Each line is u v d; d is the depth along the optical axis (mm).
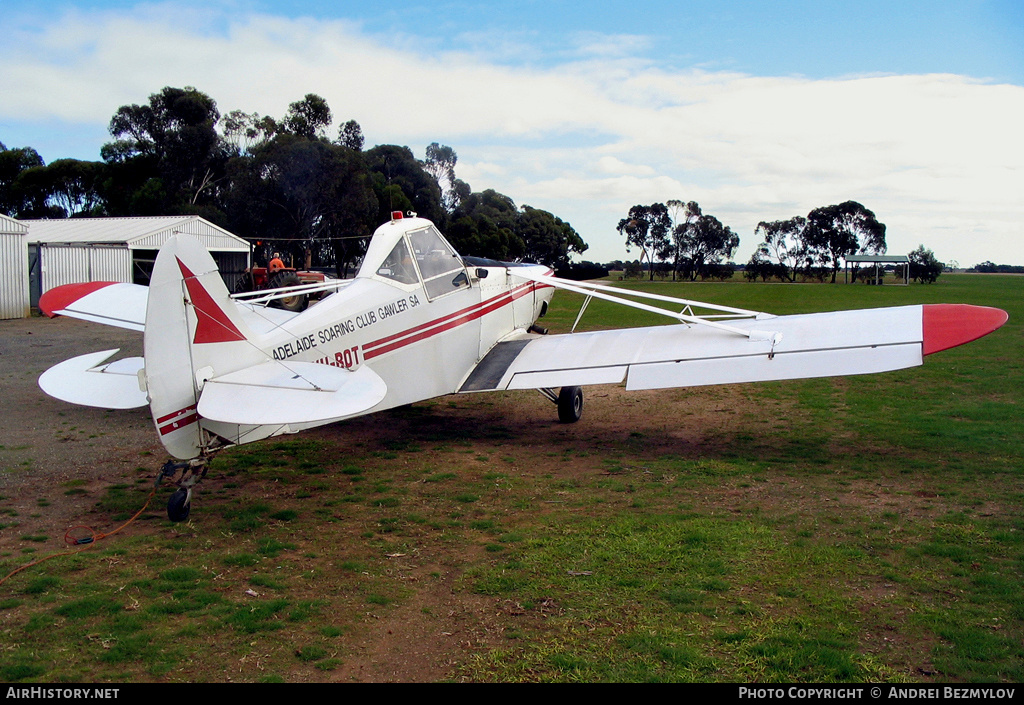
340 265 44625
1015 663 3459
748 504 5953
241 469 7141
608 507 5918
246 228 43219
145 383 5250
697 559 4773
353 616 4004
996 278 91250
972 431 8422
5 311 20922
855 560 4738
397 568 4695
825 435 8477
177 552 4953
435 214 54312
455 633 3812
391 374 7383
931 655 3545
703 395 11328
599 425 9266
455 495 6281
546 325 20656
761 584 4383
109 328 18688
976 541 5055
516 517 5695
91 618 3941
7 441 8000
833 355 6820
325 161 41688
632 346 8148
